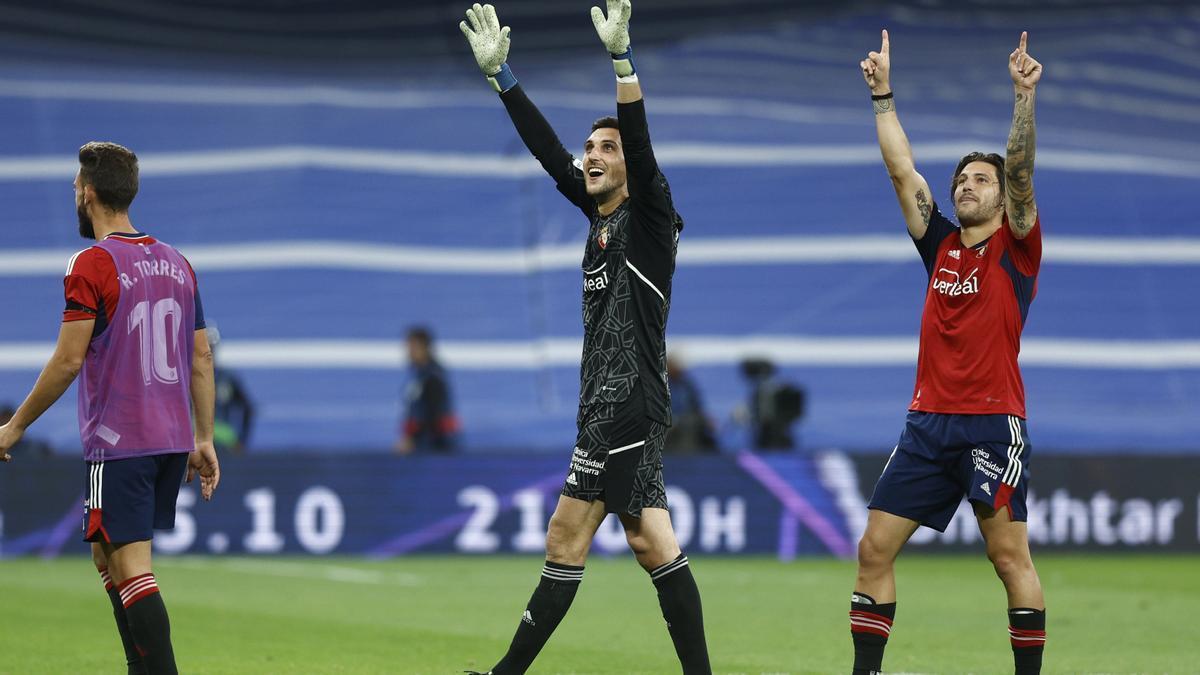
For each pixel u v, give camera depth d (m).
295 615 35.28
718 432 76.94
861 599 21.33
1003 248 21.05
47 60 121.56
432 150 115.81
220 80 122.56
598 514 20.16
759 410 59.59
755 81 124.62
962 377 20.92
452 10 124.50
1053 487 55.38
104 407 19.28
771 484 54.34
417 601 38.69
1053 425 87.62
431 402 56.50
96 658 27.19
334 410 89.94
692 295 100.81
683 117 119.00
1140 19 133.62
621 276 20.02
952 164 110.25
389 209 109.38
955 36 130.38
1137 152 116.00
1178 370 94.56
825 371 93.94
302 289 100.94
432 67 125.25
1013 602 21.12
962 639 31.05
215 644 29.72
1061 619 35.31
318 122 117.88
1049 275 102.44
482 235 107.81
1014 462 20.72
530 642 20.17
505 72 21.47
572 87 121.94
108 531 19.22
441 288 102.19
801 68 126.56
